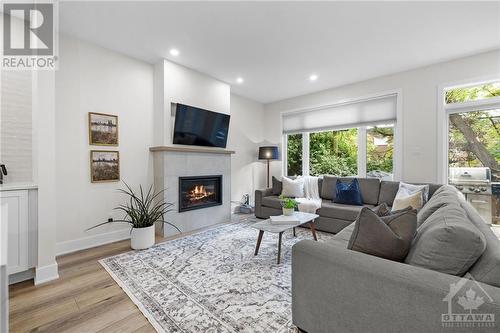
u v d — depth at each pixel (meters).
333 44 2.89
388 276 0.94
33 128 2.12
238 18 2.38
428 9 2.22
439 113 3.39
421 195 2.86
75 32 2.64
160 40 2.82
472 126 3.30
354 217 3.18
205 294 1.80
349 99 4.27
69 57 2.71
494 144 3.17
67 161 2.68
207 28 2.56
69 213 2.70
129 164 3.21
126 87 3.19
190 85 3.63
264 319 1.51
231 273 2.13
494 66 3.01
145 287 1.90
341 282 1.06
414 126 3.59
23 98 2.21
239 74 3.85
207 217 3.83
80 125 2.78
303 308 1.21
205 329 1.42
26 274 2.04
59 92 2.63
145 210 2.84
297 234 3.33
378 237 1.19
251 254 2.57
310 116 4.84
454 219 1.10
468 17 2.34
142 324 1.48
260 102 5.54
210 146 3.97
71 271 2.20
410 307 0.88
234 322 1.48
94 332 1.41
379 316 0.95
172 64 3.40
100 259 2.46
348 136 4.42
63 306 1.66
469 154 3.33
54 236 2.08
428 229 1.16
